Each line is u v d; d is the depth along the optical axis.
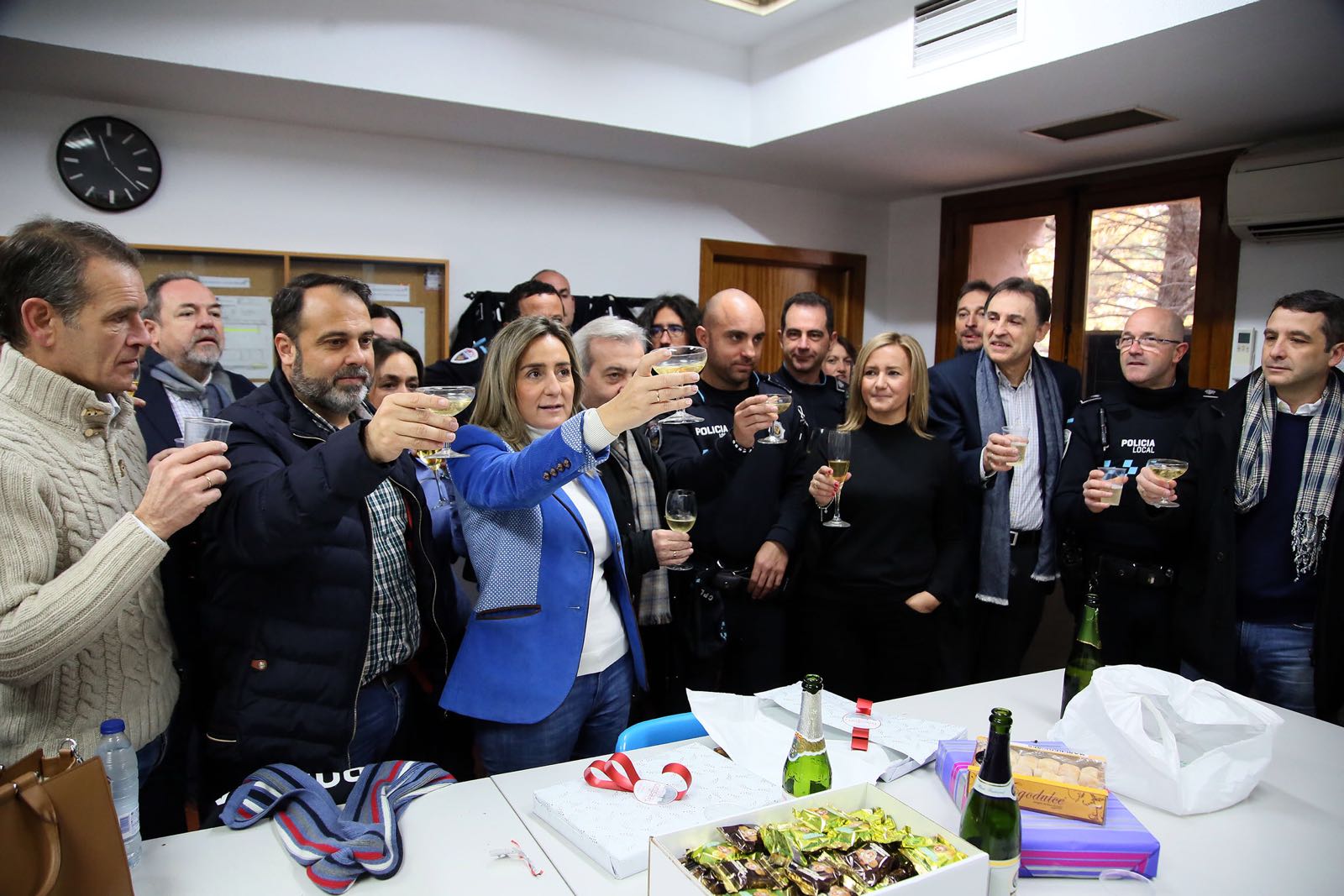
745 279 4.97
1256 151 3.44
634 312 4.37
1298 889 1.07
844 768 1.32
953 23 2.96
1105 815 1.13
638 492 2.12
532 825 1.19
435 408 1.20
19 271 1.12
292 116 3.44
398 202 3.82
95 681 1.20
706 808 1.18
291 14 2.91
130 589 1.09
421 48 3.13
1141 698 1.33
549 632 1.55
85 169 3.19
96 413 1.20
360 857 1.06
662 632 2.22
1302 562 2.04
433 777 1.30
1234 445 2.12
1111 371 4.18
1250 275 3.59
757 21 3.55
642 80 3.60
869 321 5.38
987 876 0.96
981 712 1.59
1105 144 3.66
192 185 3.41
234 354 3.53
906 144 3.77
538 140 3.84
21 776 0.85
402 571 1.59
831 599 2.35
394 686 1.60
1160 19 2.38
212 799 1.47
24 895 0.83
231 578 1.38
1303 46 2.50
